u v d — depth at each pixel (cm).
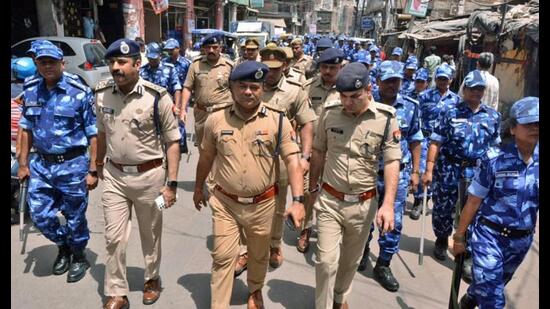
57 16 1346
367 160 285
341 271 312
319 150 311
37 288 344
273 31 2695
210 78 491
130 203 318
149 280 333
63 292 340
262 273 312
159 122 304
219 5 3072
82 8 1523
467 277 387
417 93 652
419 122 371
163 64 646
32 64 593
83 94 335
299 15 5678
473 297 288
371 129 281
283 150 278
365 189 290
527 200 254
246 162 273
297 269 396
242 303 337
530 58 884
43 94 330
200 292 348
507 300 363
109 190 309
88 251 407
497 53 1026
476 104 400
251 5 3888
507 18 1032
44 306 322
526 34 898
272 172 282
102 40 1620
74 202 346
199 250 420
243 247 378
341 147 288
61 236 361
